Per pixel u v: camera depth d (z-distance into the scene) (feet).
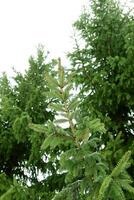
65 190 19.33
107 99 33.60
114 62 32.65
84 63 35.04
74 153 19.10
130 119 35.27
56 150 32.19
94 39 35.58
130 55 32.30
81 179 19.84
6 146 39.63
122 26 35.29
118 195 17.72
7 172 41.88
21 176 41.34
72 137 19.17
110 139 30.63
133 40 32.12
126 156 17.69
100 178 18.66
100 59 35.94
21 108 40.22
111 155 29.89
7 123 39.75
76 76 34.04
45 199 32.91
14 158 41.78
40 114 38.86
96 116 32.45
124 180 18.01
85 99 34.12
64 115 19.03
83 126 19.06
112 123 32.94
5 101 37.50
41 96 39.14
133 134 34.81
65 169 19.38
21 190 31.65
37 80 40.63
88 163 19.10
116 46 35.22
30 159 36.24
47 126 18.98
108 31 34.88
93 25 35.58
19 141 37.06
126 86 33.04
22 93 40.52
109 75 34.88
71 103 19.10
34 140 33.40
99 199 17.37
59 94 19.12
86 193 19.11
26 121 35.47
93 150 30.71
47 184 35.83
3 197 31.37
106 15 35.19
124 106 35.24
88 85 34.58
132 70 32.68
